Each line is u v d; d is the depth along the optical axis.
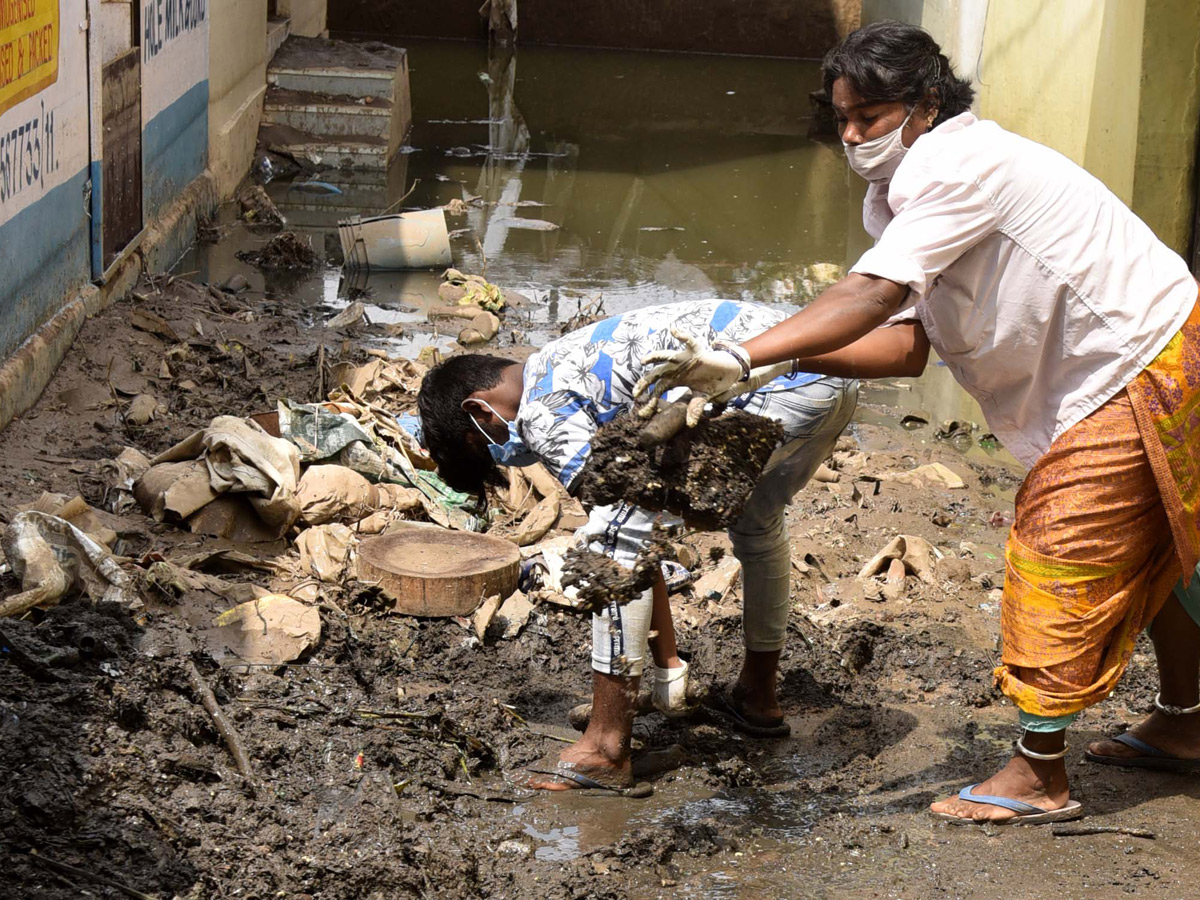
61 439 5.32
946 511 5.58
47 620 3.62
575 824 3.28
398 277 8.73
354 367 6.42
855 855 3.14
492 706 3.74
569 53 18.22
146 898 2.71
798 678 4.06
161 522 4.59
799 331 2.75
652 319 3.25
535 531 4.84
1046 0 8.91
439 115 14.21
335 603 4.18
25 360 5.48
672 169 12.49
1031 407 3.08
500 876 3.03
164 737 3.28
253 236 9.39
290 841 3.00
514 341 7.52
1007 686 3.15
